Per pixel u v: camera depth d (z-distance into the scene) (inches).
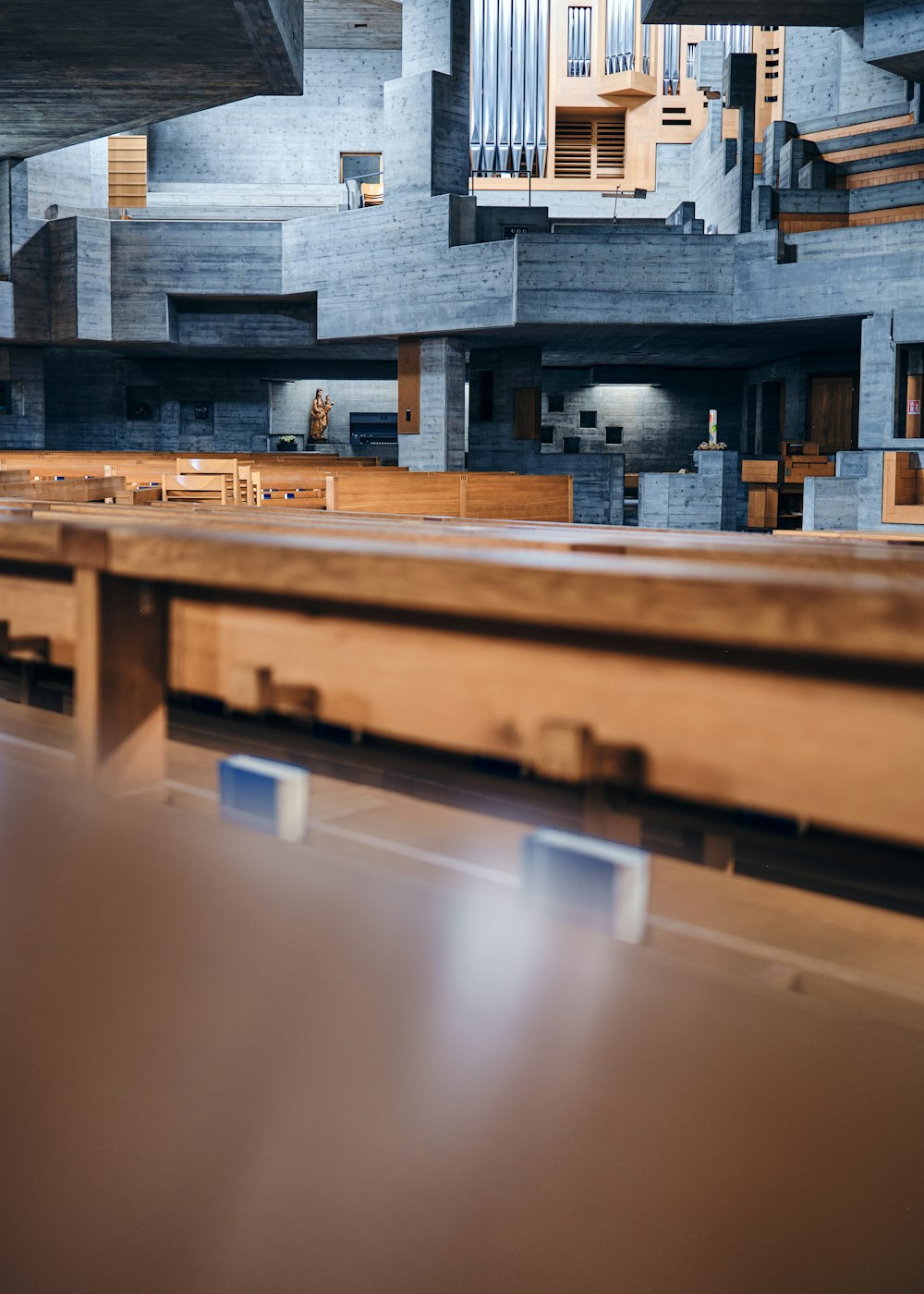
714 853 72.1
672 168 1015.0
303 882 61.9
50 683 122.3
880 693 42.1
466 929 56.4
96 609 67.4
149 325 832.9
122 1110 45.4
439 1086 45.6
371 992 50.8
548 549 62.8
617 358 887.7
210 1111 45.4
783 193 741.3
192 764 89.5
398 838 72.1
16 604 79.7
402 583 49.3
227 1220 41.1
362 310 783.7
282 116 1027.9
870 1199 39.9
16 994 52.1
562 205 1019.9
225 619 65.3
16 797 73.6
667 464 960.3
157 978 52.1
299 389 1001.5
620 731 49.0
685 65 1001.5
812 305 683.4
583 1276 37.3
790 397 874.1
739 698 45.6
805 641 38.3
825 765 43.6
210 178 1031.6
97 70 619.5
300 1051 47.4
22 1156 44.2
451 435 774.5
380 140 1029.2
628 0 984.3
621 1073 45.8
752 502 773.9
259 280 821.2
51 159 916.0
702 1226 38.9
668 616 41.5
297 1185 41.8
